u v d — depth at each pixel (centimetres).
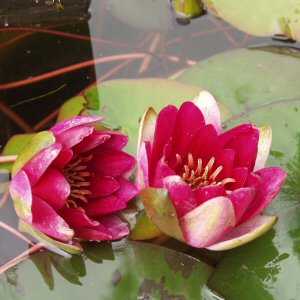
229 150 77
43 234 78
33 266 79
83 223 78
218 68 91
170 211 75
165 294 76
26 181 76
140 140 78
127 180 81
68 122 78
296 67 91
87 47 95
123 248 79
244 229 77
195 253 79
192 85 90
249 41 95
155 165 77
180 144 78
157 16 98
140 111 87
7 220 82
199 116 77
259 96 89
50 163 75
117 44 96
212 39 96
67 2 98
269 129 78
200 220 75
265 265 77
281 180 77
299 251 77
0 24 97
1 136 88
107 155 80
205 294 76
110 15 98
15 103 91
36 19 97
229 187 78
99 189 80
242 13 95
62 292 77
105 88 89
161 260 78
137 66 94
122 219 81
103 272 78
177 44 96
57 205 77
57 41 96
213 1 96
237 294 76
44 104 91
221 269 77
